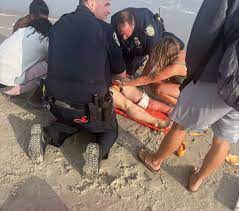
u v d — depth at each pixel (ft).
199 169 10.30
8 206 9.09
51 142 10.65
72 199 9.44
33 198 9.35
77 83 9.69
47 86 10.07
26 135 11.27
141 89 13.98
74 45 9.59
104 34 9.68
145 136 11.76
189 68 7.99
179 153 11.02
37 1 12.37
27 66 12.12
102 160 10.62
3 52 11.99
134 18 12.51
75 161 10.52
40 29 11.96
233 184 10.38
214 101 8.04
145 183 10.11
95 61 9.60
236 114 8.13
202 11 7.25
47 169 10.19
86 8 9.95
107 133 10.43
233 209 9.68
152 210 9.41
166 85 13.01
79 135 11.39
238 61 6.89
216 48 7.39
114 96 11.99
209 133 12.16
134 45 12.91
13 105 12.47
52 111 10.55
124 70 10.50
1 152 10.59
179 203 9.69
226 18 7.00
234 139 8.59
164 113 12.82
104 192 9.71
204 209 9.61
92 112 9.96
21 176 9.91
